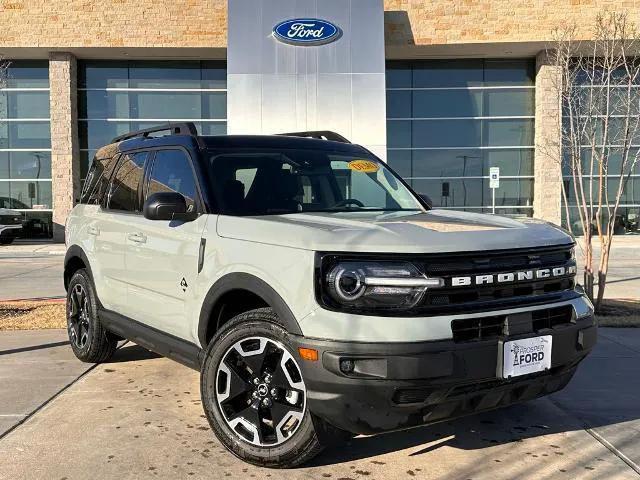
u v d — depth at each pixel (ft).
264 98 67.56
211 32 74.18
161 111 81.10
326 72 67.72
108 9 74.18
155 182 14.73
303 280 10.01
